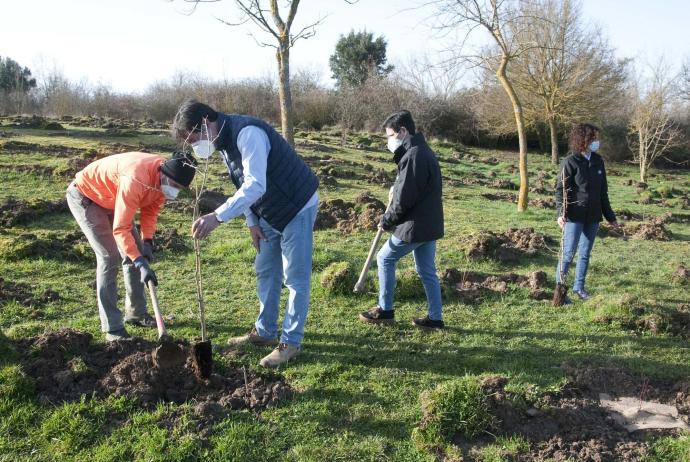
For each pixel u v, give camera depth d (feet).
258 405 12.75
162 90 127.65
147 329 16.93
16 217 28.53
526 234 31.40
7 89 153.89
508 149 123.85
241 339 15.98
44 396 12.35
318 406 12.89
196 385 13.17
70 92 124.67
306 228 14.64
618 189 70.79
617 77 102.58
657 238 36.09
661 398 14.12
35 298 19.11
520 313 20.07
